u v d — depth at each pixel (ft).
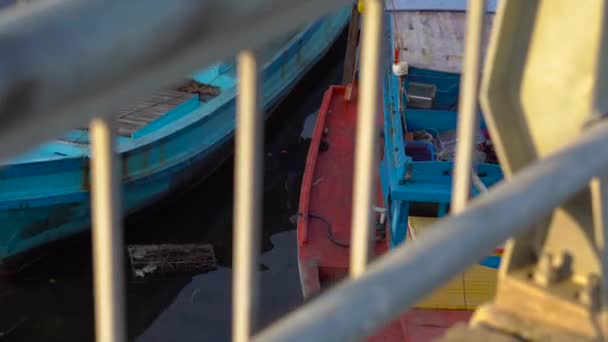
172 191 58.65
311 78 82.12
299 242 40.45
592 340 5.24
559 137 5.41
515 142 5.55
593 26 5.17
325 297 2.42
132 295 50.26
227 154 63.41
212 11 1.88
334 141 50.44
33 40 1.57
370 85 3.84
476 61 4.44
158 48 1.79
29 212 48.52
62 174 48.49
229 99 59.72
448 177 32.91
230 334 47.83
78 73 1.64
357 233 4.03
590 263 5.39
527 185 3.14
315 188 45.32
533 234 5.66
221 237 58.29
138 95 1.84
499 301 5.76
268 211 60.70
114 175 3.14
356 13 62.69
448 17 45.57
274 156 69.46
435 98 41.09
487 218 2.93
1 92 1.52
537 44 5.39
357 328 2.37
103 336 3.38
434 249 2.73
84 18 1.65
